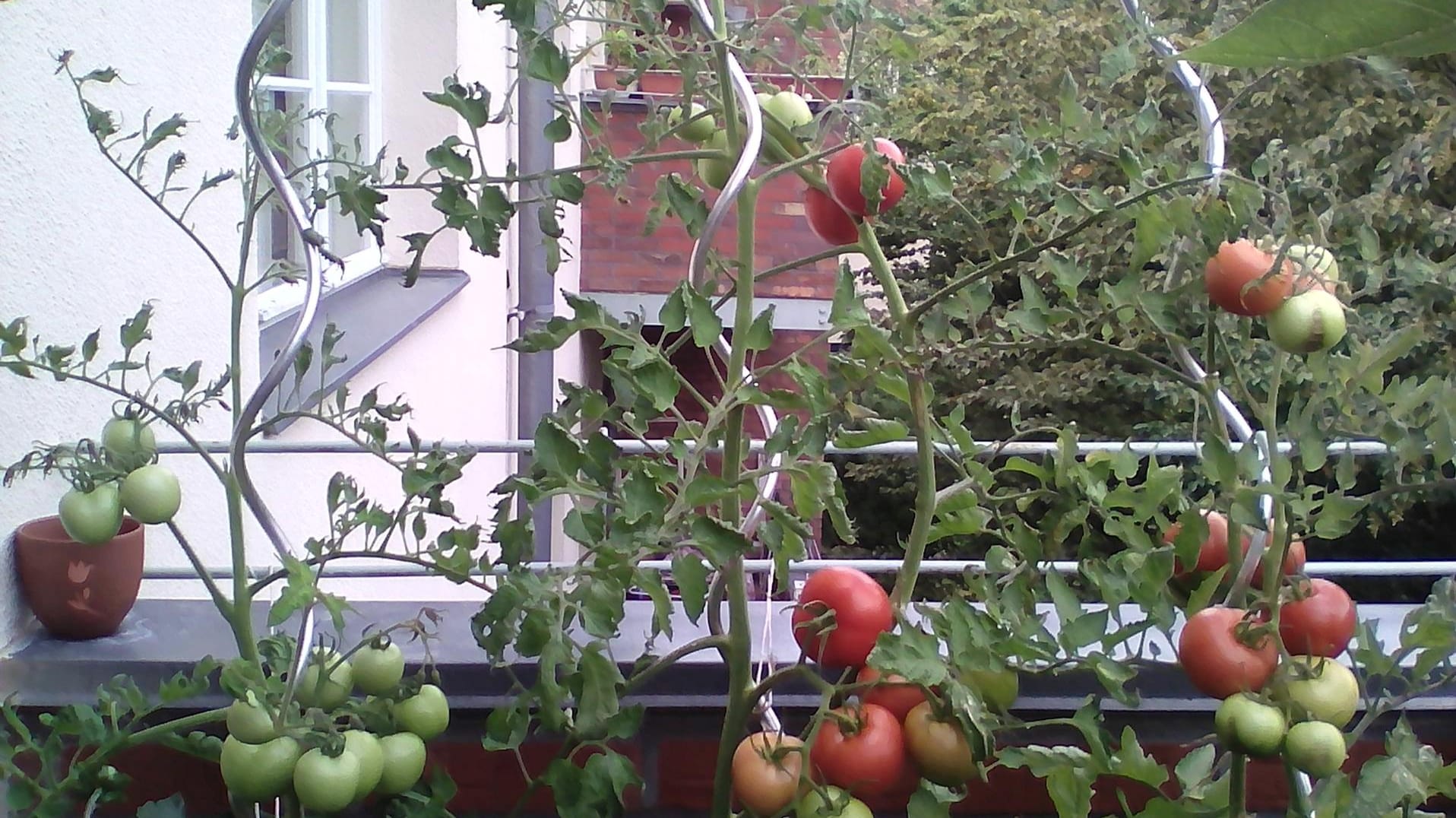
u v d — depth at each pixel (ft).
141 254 4.04
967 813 3.50
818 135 2.66
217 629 3.61
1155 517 2.52
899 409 2.87
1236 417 2.62
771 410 2.82
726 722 2.48
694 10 2.35
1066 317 2.41
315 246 2.23
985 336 2.50
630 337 2.19
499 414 10.77
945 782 2.23
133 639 3.50
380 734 2.34
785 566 2.29
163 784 3.33
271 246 6.35
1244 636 2.12
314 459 6.03
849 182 2.36
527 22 2.31
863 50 2.84
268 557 5.10
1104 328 2.52
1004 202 2.91
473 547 2.44
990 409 11.54
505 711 2.26
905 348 2.35
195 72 4.42
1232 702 2.06
